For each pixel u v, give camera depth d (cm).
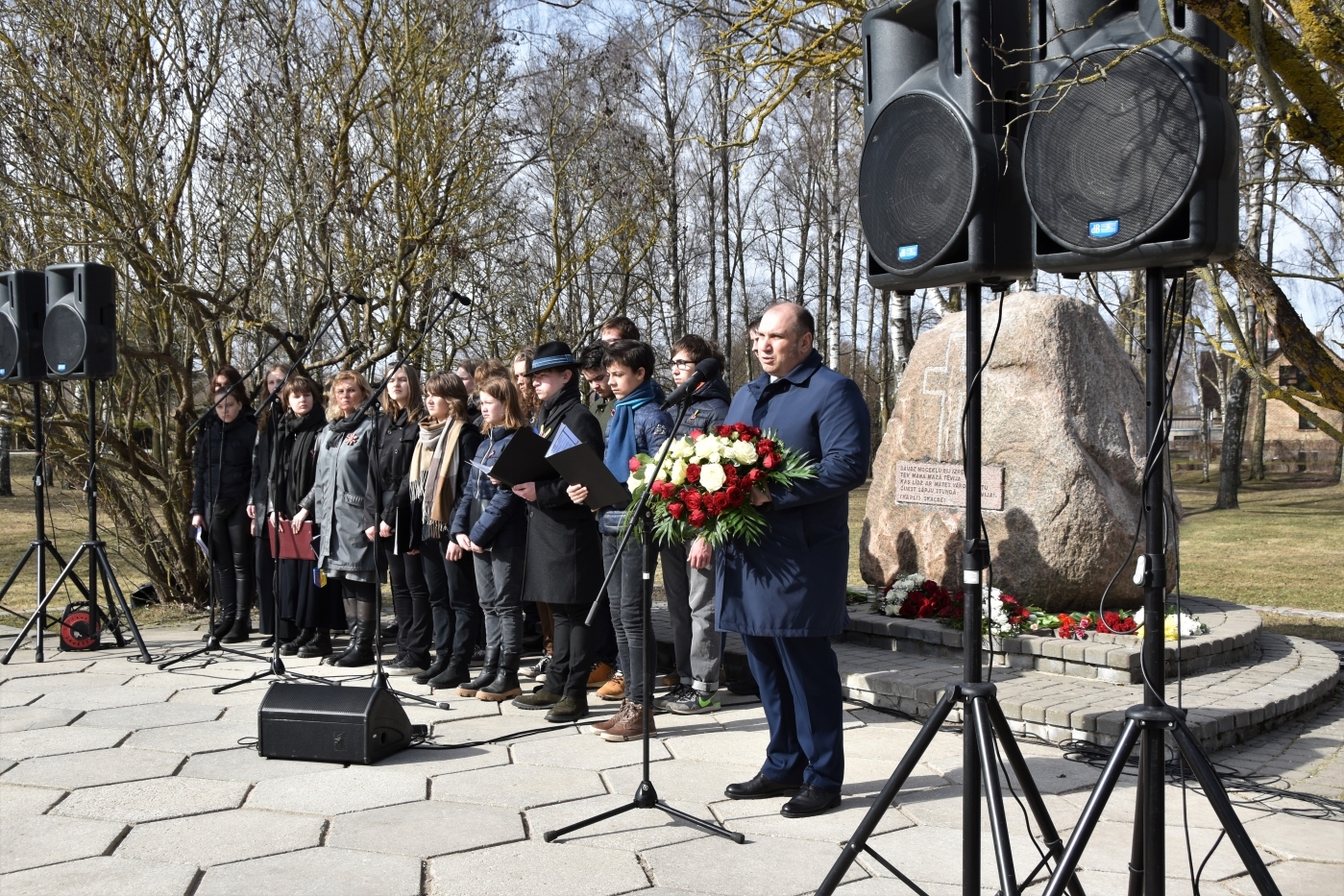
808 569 392
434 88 1010
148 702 564
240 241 956
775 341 409
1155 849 255
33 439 873
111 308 692
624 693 528
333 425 666
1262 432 3344
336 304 946
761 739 501
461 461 609
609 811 375
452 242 1016
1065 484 647
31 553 686
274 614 709
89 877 335
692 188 2131
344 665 670
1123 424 679
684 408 396
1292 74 303
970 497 280
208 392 955
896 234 299
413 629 650
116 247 850
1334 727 546
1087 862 360
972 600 279
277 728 460
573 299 1504
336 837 371
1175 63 249
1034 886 341
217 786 426
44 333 682
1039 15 273
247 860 351
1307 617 930
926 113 290
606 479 437
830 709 404
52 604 962
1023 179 274
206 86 896
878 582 753
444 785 431
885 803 282
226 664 677
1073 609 657
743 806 410
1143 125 252
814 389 405
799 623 391
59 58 837
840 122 1855
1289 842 381
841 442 391
